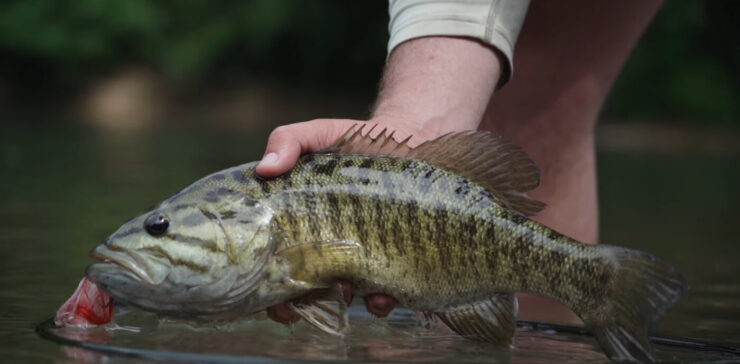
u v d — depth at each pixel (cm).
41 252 131
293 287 93
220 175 94
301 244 92
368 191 93
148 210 94
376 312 96
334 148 96
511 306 95
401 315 107
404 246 93
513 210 94
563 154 132
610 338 92
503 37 111
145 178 226
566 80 130
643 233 164
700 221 183
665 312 92
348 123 100
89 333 95
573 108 131
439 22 110
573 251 93
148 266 93
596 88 132
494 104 130
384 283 93
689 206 209
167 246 93
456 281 93
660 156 366
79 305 98
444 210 93
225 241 92
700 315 112
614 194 234
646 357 92
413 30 111
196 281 93
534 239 93
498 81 113
